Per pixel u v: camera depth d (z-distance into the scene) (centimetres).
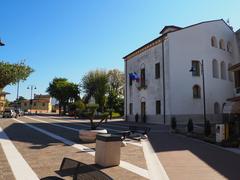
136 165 1007
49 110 12556
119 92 7156
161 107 3706
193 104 3619
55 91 8756
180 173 909
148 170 933
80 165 504
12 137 1770
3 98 8488
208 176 875
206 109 3703
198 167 1009
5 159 1054
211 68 3853
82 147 1386
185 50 3675
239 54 4275
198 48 3772
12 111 5253
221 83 3947
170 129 2773
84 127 2806
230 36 4266
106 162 970
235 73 2823
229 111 2434
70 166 531
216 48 3981
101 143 987
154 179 820
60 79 9156
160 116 3712
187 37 3716
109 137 981
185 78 3616
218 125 1758
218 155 1284
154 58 3938
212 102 3778
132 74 4372
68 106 8388
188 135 2177
